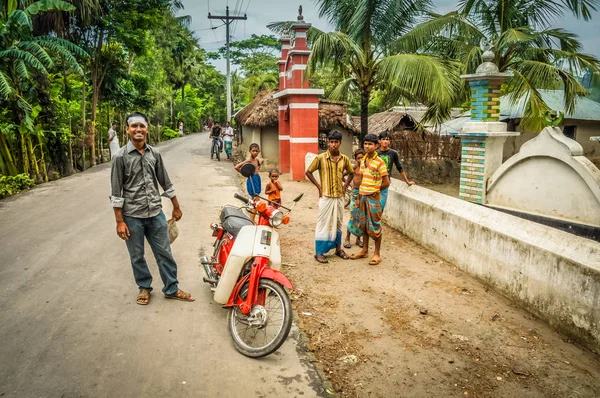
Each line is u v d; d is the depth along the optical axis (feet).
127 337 12.51
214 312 14.29
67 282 16.19
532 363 12.21
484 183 27.14
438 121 46.29
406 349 12.80
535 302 14.88
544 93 65.57
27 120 34.58
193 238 22.18
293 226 26.02
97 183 38.37
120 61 56.44
